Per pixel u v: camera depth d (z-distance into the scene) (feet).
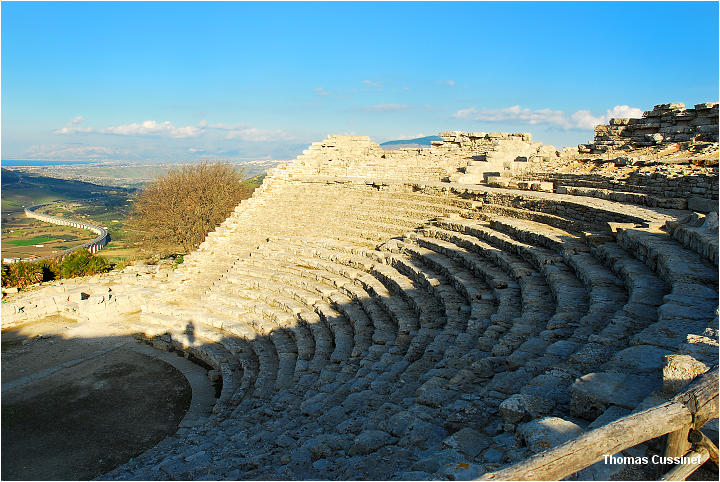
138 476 39.47
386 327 58.29
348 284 75.20
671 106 99.86
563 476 15.62
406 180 112.68
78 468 48.01
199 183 188.14
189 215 180.14
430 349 43.78
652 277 40.19
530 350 33.37
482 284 56.18
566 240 56.44
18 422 58.18
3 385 69.51
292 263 92.07
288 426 40.86
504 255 59.77
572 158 108.27
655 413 17.30
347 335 61.93
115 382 70.85
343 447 30.78
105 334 90.27
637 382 23.35
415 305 58.54
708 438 18.01
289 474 28.71
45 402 63.98
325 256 88.53
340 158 128.88
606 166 92.79
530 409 24.35
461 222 77.36
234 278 92.43
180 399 65.46
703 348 22.93
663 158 82.23
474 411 27.37
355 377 47.26
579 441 16.29
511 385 29.35
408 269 68.80
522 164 108.37
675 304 31.50
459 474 20.20
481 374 33.14
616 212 60.23
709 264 38.27
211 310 88.84
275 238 104.68
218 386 69.46
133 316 99.60
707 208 58.08
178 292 98.99
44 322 98.02
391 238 87.20
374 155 135.23
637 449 19.02
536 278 51.29
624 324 31.63
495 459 21.66
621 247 50.62
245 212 119.75
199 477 35.76
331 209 107.96
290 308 76.89
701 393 17.57
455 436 24.23
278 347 68.90
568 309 39.24
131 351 82.84
